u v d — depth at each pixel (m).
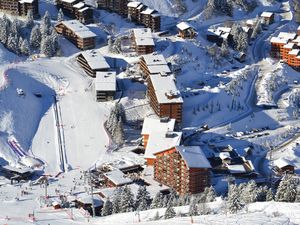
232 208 175.75
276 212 166.12
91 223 194.88
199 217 171.50
